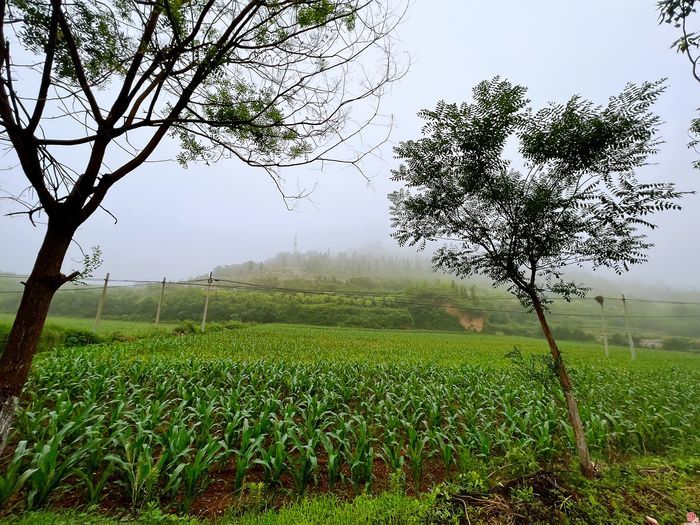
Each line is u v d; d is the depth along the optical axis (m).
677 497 3.75
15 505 3.38
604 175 4.19
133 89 3.10
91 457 4.12
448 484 4.07
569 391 4.58
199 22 2.80
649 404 8.72
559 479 3.96
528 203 4.34
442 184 4.82
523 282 4.69
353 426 6.65
